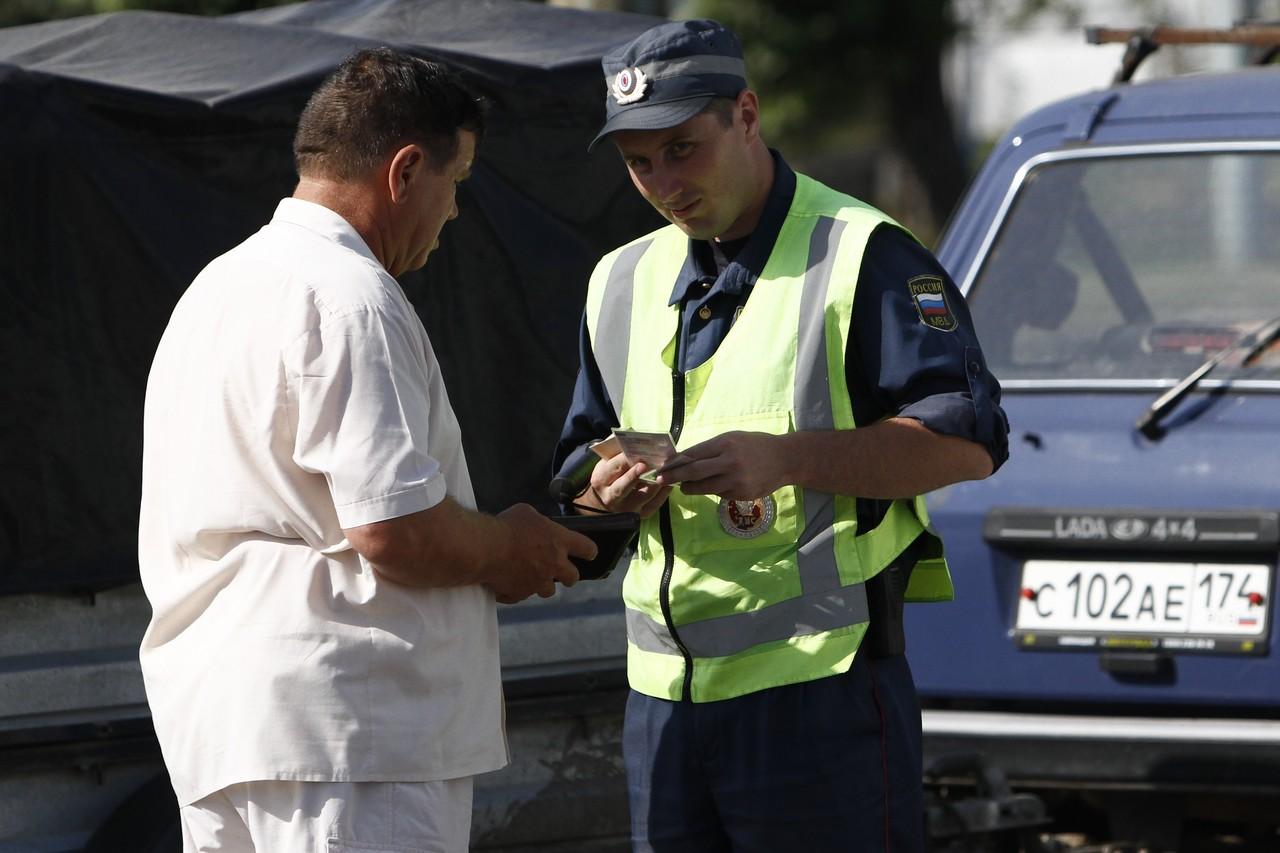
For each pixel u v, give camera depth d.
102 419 12.34
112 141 12.38
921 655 14.18
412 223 10.15
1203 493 13.44
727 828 10.73
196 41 14.30
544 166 13.74
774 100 59.88
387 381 9.41
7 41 15.12
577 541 10.30
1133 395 14.30
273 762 9.42
